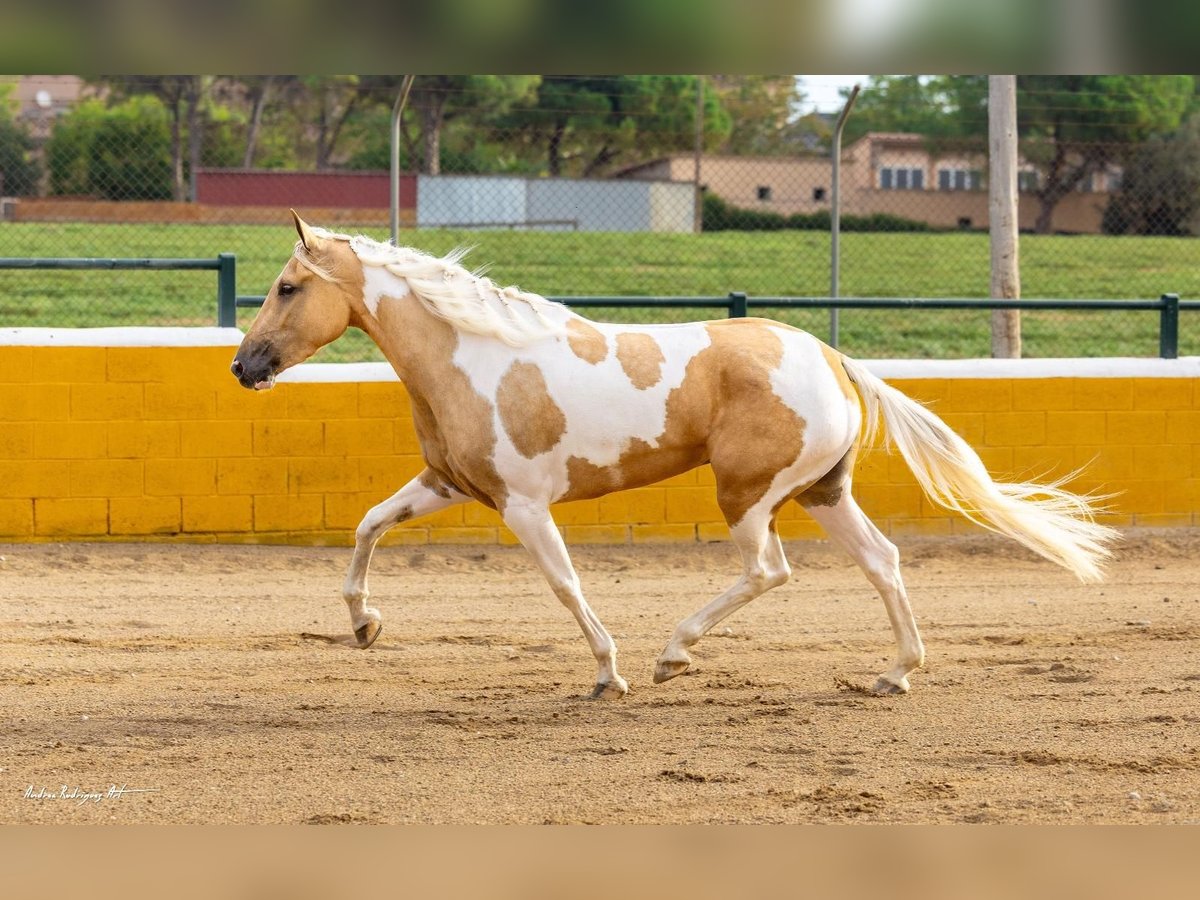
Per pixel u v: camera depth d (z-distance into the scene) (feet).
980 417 36.17
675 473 22.13
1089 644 26.04
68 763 18.37
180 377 33.45
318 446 34.04
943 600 30.12
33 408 32.96
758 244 88.43
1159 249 87.15
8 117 76.79
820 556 34.27
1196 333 63.00
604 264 80.64
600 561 33.78
